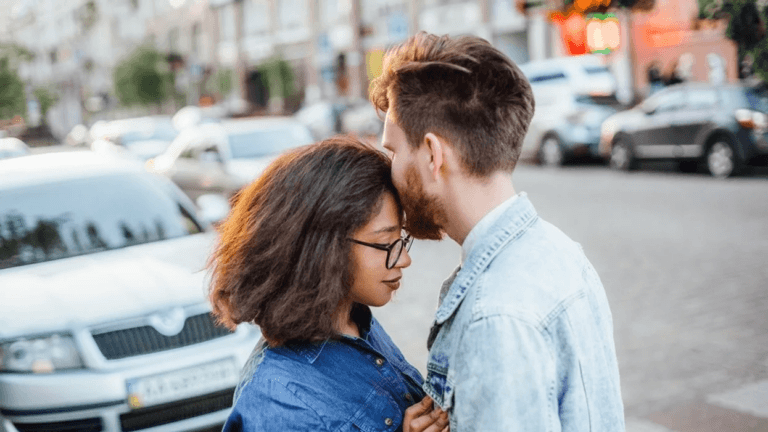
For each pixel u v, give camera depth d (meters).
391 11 28.22
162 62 37.66
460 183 1.23
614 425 1.22
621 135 13.63
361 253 1.36
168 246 4.02
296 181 1.35
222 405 3.26
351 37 30.31
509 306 1.12
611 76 15.94
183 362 3.17
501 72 1.21
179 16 43.16
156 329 3.21
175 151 11.15
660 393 3.94
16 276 3.59
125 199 4.32
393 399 1.40
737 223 8.16
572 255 1.25
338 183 1.33
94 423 3.04
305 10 33.34
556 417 1.13
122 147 16.28
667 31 15.79
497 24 23.36
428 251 8.18
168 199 4.49
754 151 11.32
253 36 37.56
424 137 1.22
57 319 3.14
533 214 1.25
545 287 1.16
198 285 3.46
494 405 1.09
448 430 1.26
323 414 1.32
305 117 24.70
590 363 1.18
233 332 3.36
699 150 12.04
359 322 1.54
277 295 1.35
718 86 12.05
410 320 5.53
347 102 24.33
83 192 4.30
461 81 1.19
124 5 49.69
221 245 1.43
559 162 15.20
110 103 46.88
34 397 2.99
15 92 27.42
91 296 3.31
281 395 1.32
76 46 56.03
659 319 5.17
